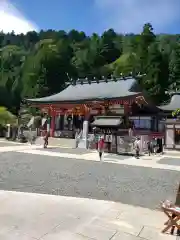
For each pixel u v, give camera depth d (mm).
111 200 7234
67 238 4191
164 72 65812
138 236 4480
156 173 12070
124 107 28484
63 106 31672
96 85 35781
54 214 5473
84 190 8305
